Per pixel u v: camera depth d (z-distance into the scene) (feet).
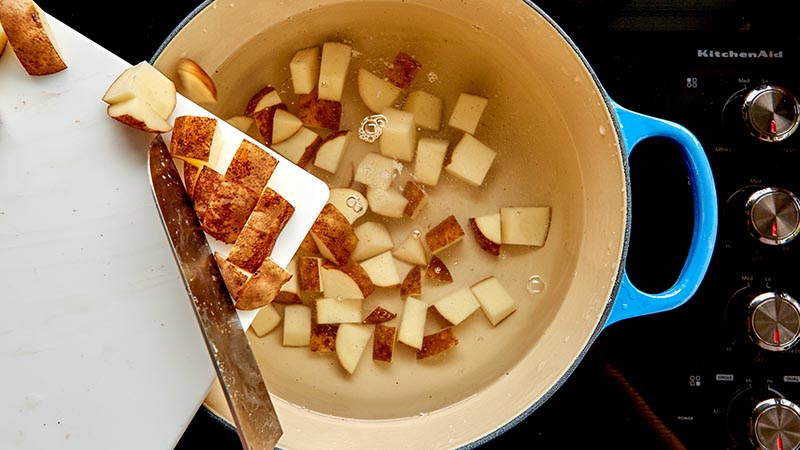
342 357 1.45
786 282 1.33
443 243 1.46
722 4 1.34
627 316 1.25
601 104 1.28
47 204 1.16
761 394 1.33
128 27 1.39
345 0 1.38
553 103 1.45
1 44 1.14
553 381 1.30
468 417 1.41
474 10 1.36
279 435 1.19
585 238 1.44
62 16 1.37
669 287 1.38
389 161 1.48
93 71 1.17
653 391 1.37
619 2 1.35
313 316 1.46
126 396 1.17
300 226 1.19
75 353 1.16
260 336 1.45
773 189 1.28
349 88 1.50
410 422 1.42
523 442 1.41
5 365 1.15
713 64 1.34
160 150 1.15
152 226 1.17
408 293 1.46
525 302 1.50
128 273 1.17
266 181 1.18
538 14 1.27
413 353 1.48
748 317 1.29
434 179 1.48
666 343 1.37
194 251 1.14
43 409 1.16
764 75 1.33
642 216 1.39
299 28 1.42
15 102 1.16
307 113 1.46
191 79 1.34
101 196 1.17
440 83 1.51
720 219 1.34
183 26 1.26
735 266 1.34
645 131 1.25
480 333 1.50
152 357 1.17
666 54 1.34
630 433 1.38
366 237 1.45
